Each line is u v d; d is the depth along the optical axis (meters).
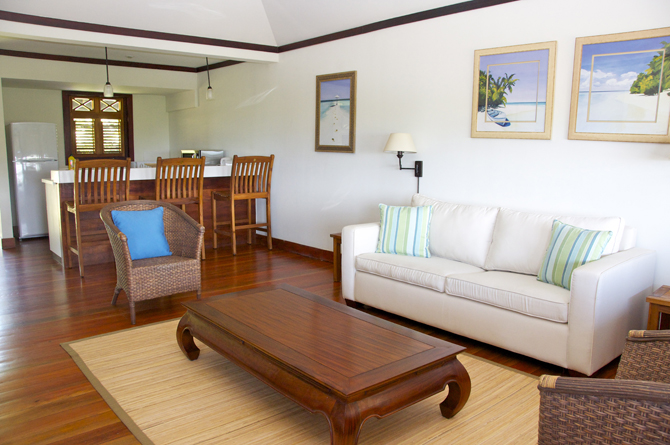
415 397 2.03
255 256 5.62
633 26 2.98
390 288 3.54
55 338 3.24
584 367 2.56
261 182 6.03
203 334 2.66
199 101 7.64
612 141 3.12
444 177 4.13
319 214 5.45
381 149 4.65
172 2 4.70
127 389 2.57
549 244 3.02
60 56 6.53
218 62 6.99
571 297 2.58
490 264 3.39
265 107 6.14
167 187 5.16
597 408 1.42
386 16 4.41
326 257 5.41
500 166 3.73
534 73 3.45
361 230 3.83
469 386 2.25
